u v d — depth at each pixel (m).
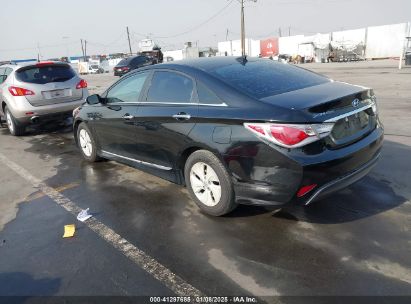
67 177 5.61
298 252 3.24
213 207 3.89
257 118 3.30
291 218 3.82
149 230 3.81
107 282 3.02
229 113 3.54
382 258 3.09
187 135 3.90
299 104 3.27
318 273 2.95
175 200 4.48
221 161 3.64
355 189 4.40
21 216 4.35
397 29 40.28
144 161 4.84
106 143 5.59
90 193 4.90
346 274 2.91
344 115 3.37
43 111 8.34
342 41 44.00
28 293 2.96
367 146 3.58
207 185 3.91
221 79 3.85
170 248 3.45
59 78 8.59
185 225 3.85
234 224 3.79
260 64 4.45
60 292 2.94
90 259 3.36
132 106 4.80
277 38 51.31
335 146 3.31
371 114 3.84
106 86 20.62
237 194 3.60
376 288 2.74
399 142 6.21
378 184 4.51
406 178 4.66
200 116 3.77
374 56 42.56
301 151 3.15
